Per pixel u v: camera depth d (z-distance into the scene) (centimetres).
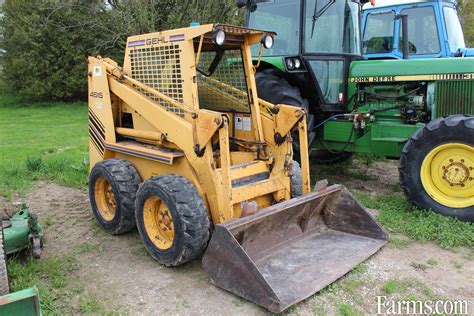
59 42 2255
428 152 488
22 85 2369
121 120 502
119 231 464
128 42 471
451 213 475
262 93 603
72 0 2031
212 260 357
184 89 411
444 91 546
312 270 374
